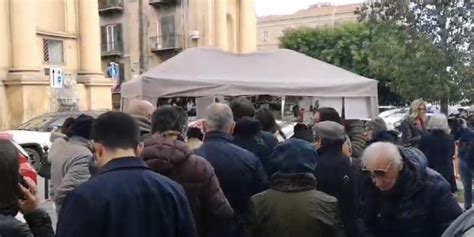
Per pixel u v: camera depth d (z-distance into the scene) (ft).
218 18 114.21
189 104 33.78
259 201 11.76
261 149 16.21
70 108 76.23
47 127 50.93
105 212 8.00
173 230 8.58
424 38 51.90
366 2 57.21
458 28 51.39
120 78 126.72
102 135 8.55
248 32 120.16
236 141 16.16
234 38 119.55
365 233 11.71
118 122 8.61
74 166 13.84
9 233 7.96
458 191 32.81
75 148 14.43
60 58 79.66
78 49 82.69
